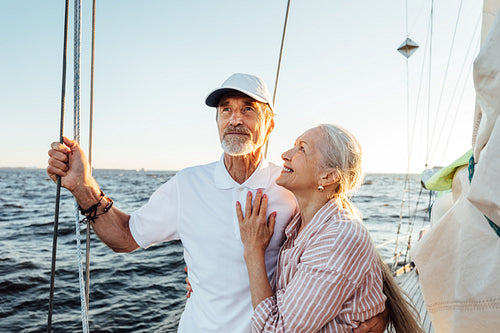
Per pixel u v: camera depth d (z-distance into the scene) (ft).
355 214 4.58
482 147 3.27
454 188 5.22
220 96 5.19
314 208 4.55
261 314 4.11
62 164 4.85
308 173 4.43
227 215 5.04
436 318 4.55
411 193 135.33
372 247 4.25
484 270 3.66
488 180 2.78
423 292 4.67
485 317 3.64
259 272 4.48
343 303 3.97
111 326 18.19
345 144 4.41
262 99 4.97
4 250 35.47
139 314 19.69
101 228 5.34
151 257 32.89
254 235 4.63
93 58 5.32
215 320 4.93
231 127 5.01
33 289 23.56
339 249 3.91
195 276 5.20
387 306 4.73
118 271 28.25
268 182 5.16
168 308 20.59
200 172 5.41
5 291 23.07
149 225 5.42
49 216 61.36
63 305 20.92
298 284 3.95
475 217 3.82
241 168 5.17
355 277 3.91
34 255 33.42
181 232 5.34
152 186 159.94
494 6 3.45
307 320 3.78
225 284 4.94
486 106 2.99
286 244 4.84
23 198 98.27
